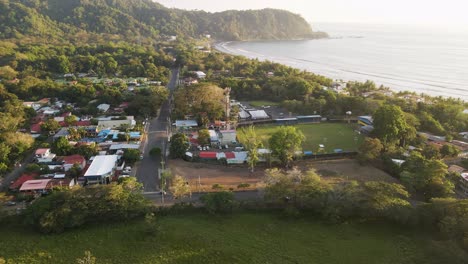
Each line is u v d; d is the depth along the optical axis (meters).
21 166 105.69
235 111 166.75
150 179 97.44
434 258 63.38
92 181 94.56
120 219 75.94
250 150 110.88
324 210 77.19
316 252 66.19
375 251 66.25
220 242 69.12
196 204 84.00
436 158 109.38
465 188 91.00
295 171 88.88
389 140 119.00
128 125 138.88
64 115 156.38
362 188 78.56
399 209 72.38
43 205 74.19
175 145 113.38
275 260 63.91
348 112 166.38
